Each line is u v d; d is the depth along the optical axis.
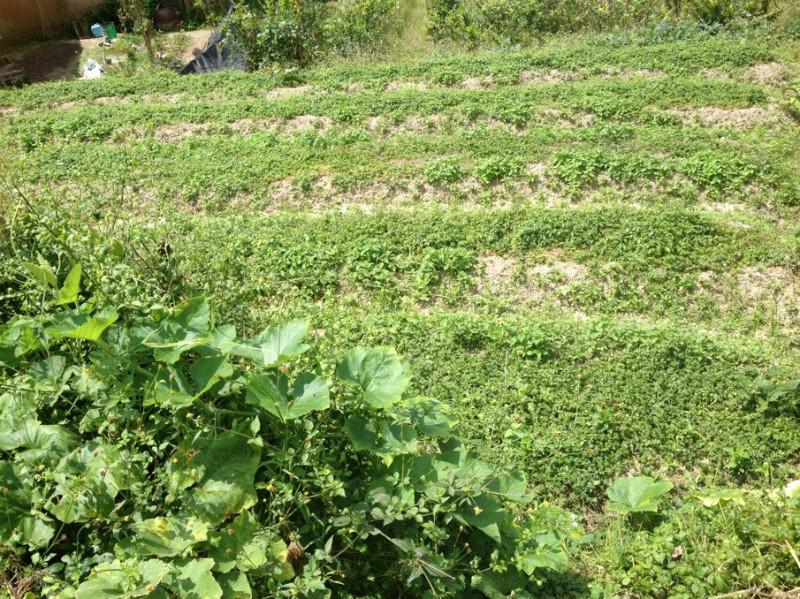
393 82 13.75
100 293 4.39
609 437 6.18
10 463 3.60
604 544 5.28
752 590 4.34
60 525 3.62
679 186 9.80
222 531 3.46
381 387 4.08
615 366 6.88
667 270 8.27
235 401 3.91
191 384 3.81
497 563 4.10
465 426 6.20
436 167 10.16
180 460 3.59
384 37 16.14
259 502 3.81
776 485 5.85
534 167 10.29
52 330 3.63
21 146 11.81
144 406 3.74
